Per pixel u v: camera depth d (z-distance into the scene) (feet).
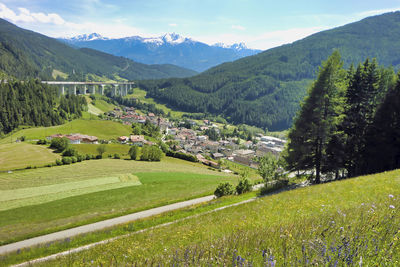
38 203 144.56
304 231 14.30
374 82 109.81
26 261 56.39
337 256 9.59
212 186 171.22
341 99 104.12
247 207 53.52
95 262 22.99
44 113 567.18
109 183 187.52
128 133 512.22
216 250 12.85
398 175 56.59
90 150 314.96
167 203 127.85
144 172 227.81
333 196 43.78
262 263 10.37
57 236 92.94
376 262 9.20
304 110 109.91
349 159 110.22
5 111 499.51
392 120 101.81
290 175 167.53
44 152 284.41
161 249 23.98
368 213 17.49
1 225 111.24
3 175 206.39
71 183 187.21
